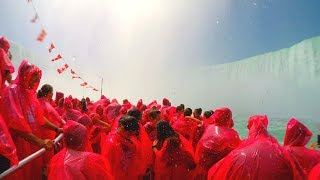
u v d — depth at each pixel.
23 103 3.77
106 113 8.00
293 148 3.25
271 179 2.86
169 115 8.36
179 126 6.24
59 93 8.98
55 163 2.87
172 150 4.46
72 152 2.91
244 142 3.28
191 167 4.49
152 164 5.03
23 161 2.95
